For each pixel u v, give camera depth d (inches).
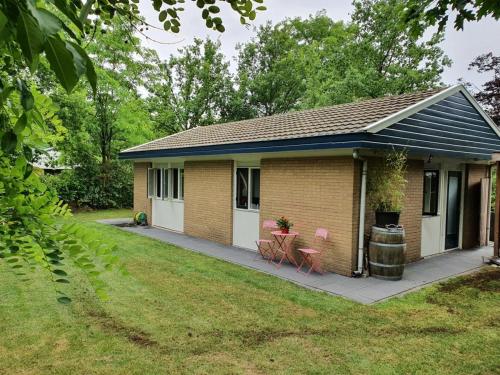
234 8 74.8
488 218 425.4
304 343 166.9
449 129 329.4
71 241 47.5
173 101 1042.1
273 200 344.8
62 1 28.6
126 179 763.4
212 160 423.8
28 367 140.8
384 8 792.3
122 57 636.7
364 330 182.4
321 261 298.7
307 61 1067.3
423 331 182.2
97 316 190.4
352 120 291.0
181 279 264.4
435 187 367.2
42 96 55.0
